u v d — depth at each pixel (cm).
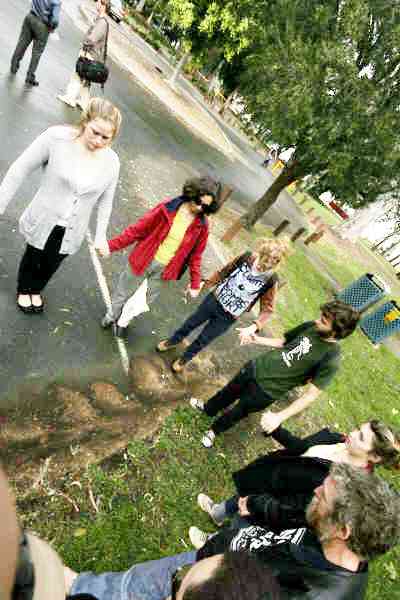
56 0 585
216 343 496
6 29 798
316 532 134
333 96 710
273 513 165
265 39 802
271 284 312
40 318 331
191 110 1658
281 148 864
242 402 312
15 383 278
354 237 2302
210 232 789
